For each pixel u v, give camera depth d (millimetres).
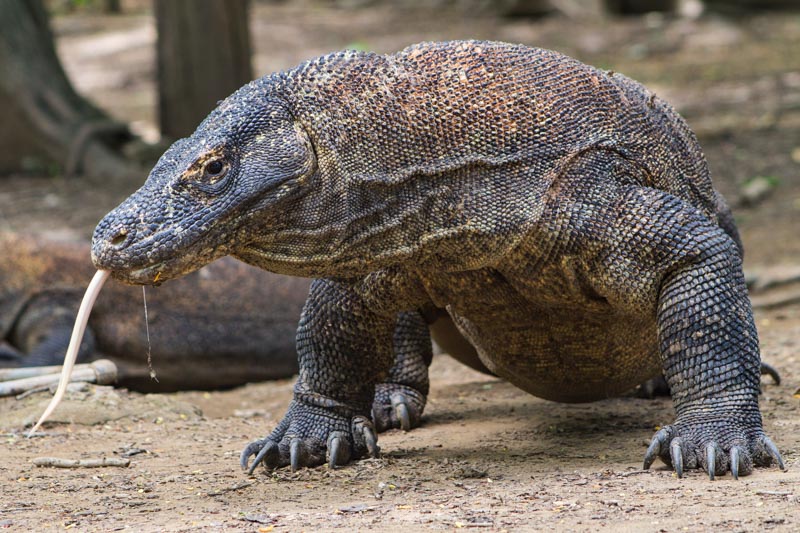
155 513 7875
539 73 8414
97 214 25734
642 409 11688
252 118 7891
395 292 9008
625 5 57375
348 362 9383
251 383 17297
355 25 57656
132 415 12047
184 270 7629
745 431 8086
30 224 24656
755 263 20016
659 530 6582
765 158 28891
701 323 8156
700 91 39531
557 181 8250
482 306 9109
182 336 16844
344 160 7988
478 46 8422
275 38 54000
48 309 16625
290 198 7836
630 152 8523
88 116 31375
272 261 8023
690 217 8273
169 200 7574
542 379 9945
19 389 12508
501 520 7055
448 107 8148
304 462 9234
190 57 29875
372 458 9461
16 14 31172
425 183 8117
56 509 8109
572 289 8484
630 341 9531
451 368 15391
